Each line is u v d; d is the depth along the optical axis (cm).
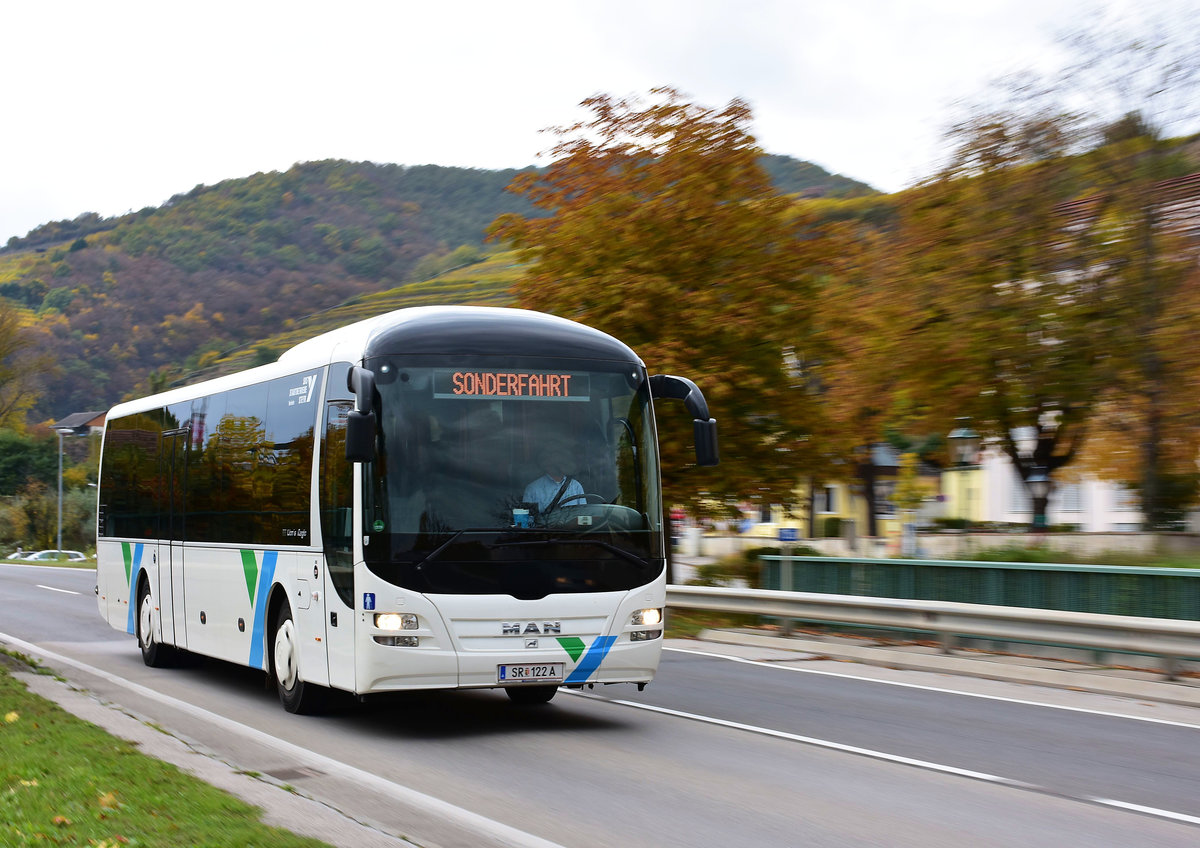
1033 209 2539
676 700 1205
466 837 659
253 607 1198
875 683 1328
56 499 9044
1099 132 2433
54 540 9019
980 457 3838
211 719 1049
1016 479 5525
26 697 1108
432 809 723
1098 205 2488
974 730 1028
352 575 967
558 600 977
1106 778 837
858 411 2656
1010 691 1266
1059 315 2530
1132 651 1311
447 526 958
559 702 1198
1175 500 2436
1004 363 2647
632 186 2438
